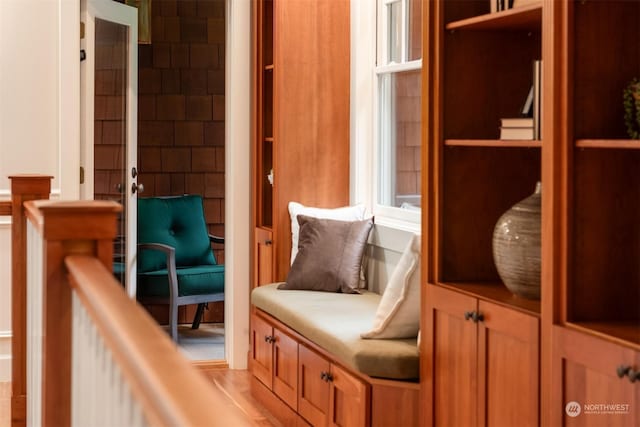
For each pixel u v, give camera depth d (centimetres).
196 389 109
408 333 373
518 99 342
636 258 266
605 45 262
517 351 281
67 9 542
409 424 350
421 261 346
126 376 133
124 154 606
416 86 472
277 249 520
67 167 545
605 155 263
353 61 527
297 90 522
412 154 479
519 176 343
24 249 404
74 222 213
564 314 262
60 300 213
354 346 363
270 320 479
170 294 638
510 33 341
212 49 736
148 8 688
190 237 689
